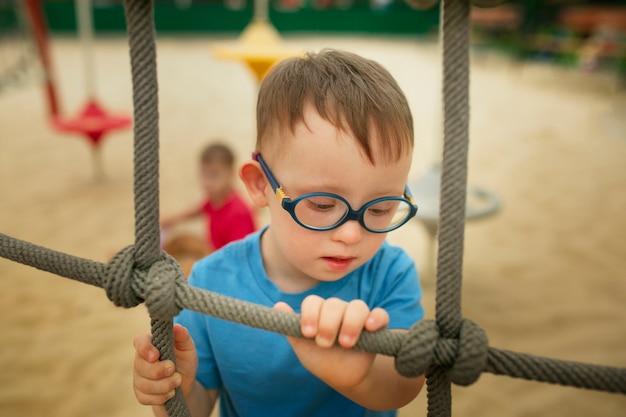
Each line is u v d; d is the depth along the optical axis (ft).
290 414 3.49
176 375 2.79
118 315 8.91
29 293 9.53
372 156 2.70
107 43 54.85
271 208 3.13
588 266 10.96
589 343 8.32
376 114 2.74
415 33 72.23
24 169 16.84
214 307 2.39
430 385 2.48
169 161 17.67
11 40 50.47
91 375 7.47
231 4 71.31
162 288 2.35
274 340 3.38
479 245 11.89
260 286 3.47
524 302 9.55
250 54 10.12
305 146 2.76
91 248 11.43
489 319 8.98
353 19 71.56
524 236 12.37
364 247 2.89
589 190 15.58
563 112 26.53
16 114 24.23
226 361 3.43
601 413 6.87
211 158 9.36
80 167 17.12
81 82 32.37
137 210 2.42
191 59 44.24
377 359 2.94
